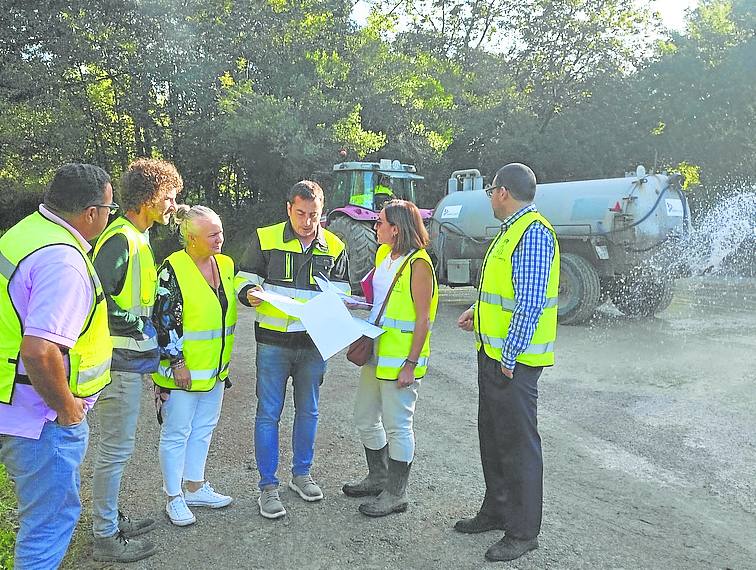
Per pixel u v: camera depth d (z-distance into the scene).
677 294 12.99
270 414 3.71
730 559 3.23
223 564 3.19
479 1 26.69
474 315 3.46
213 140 20.33
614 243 8.96
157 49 20.25
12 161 20.56
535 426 3.26
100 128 22.34
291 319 3.66
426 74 22.70
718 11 22.00
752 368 6.89
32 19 18.84
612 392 6.08
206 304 3.55
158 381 3.57
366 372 3.82
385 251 3.80
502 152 21.95
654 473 4.27
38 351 2.21
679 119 20.75
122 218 3.23
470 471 4.31
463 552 3.30
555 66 24.41
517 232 3.20
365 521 3.62
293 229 3.72
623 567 3.16
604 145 21.77
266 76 20.12
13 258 2.30
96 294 2.53
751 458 4.50
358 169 12.15
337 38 20.27
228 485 4.09
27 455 2.37
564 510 3.75
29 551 2.42
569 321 9.16
